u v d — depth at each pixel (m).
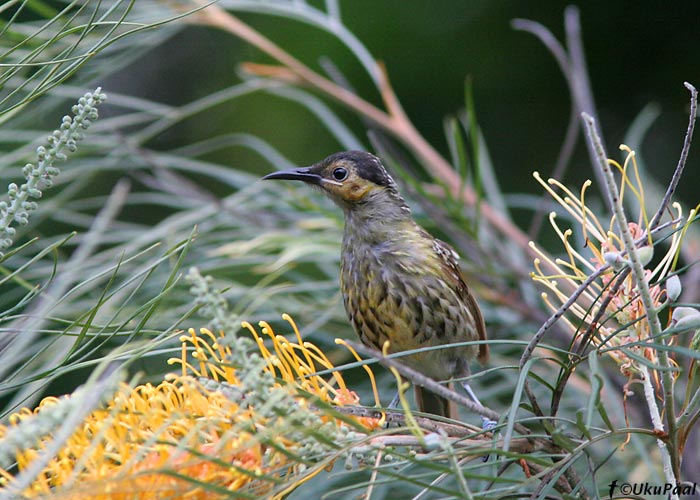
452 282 8.86
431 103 14.63
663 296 6.36
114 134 9.27
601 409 4.83
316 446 4.36
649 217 10.52
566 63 10.02
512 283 10.34
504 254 10.17
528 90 14.53
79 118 4.70
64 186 11.15
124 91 14.48
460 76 14.61
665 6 14.35
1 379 6.21
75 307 7.96
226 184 14.12
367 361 4.66
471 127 8.89
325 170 9.12
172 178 9.41
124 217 13.16
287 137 14.54
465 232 9.46
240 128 14.61
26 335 6.37
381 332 8.97
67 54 5.20
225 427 4.31
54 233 12.12
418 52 14.64
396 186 9.20
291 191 9.33
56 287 7.79
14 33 7.35
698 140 13.95
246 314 8.70
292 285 9.01
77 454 4.14
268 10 10.77
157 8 9.20
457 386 9.14
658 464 8.12
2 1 9.15
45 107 8.18
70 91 8.18
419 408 8.96
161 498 4.16
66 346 7.57
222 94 10.47
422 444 4.18
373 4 14.73
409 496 7.88
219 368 5.20
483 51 14.59
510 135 14.48
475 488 7.58
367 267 8.88
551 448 5.24
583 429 4.51
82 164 9.19
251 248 9.27
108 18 8.41
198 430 4.23
